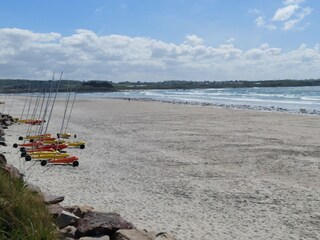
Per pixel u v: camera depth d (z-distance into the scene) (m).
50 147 22.95
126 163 19.50
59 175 16.56
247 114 47.84
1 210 6.16
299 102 75.56
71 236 7.60
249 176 16.73
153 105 69.44
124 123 39.09
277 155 21.34
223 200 13.30
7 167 10.27
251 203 12.99
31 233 5.94
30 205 6.78
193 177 16.58
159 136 29.33
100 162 19.73
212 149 23.45
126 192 14.10
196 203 12.92
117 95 142.50
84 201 12.71
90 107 66.25
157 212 11.87
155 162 19.78
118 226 7.86
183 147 24.27
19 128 34.44
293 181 15.88
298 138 27.61
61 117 46.72
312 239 9.98
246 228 10.69
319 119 40.53
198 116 46.00
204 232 10.28
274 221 11.30
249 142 26.00
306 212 12.10
